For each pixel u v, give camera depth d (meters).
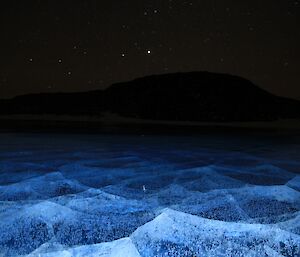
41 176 3.32
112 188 2.85
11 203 2.37
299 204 2.38
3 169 3.66
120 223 1.99
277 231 1.82
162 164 4.07
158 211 2.22
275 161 4.35
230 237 1.74
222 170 3.71
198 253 1.58
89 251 1.59
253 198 2.53
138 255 1.55
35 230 1.88
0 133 8.59
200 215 2.14
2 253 1.60
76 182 3.07
